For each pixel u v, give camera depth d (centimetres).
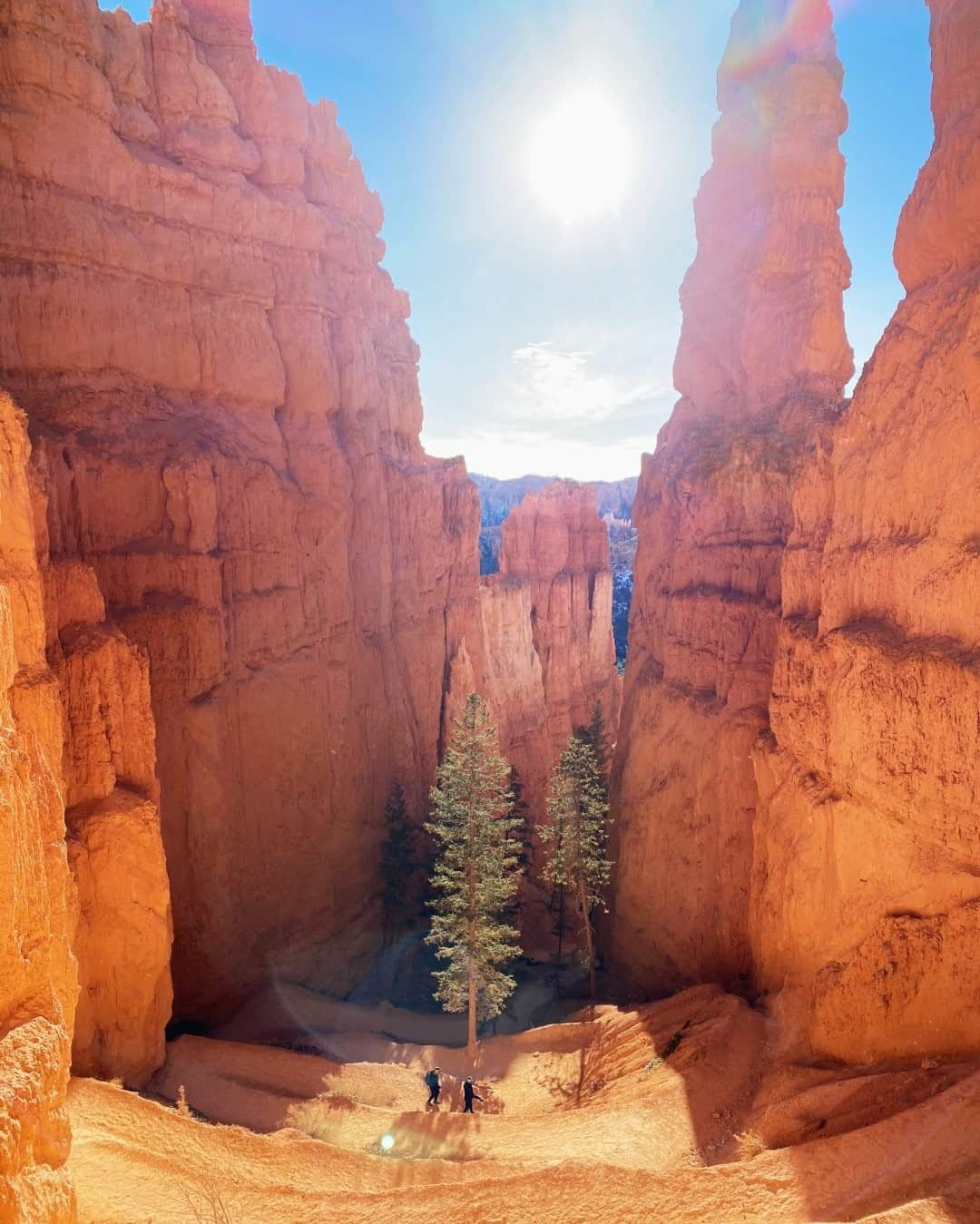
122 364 2881
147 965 2139
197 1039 2522
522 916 4494
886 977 1717
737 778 2742
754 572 2905
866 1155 1378
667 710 3244
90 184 2775
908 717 1708
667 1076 2052
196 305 3102
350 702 3738
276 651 3297
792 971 2125
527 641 5956
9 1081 1012
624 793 3512
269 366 3341
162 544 2845
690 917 2930
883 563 1883
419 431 4919
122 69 2934
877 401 1962
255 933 3169
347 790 3672
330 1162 1733
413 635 4572
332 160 3878
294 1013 3095
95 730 2102
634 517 3975
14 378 2647
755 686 2780
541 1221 1433
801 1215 1309
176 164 3081
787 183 3178
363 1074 2522
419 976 3800
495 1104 2409
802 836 2084
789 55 3192
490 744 2959
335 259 3741
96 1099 1800
